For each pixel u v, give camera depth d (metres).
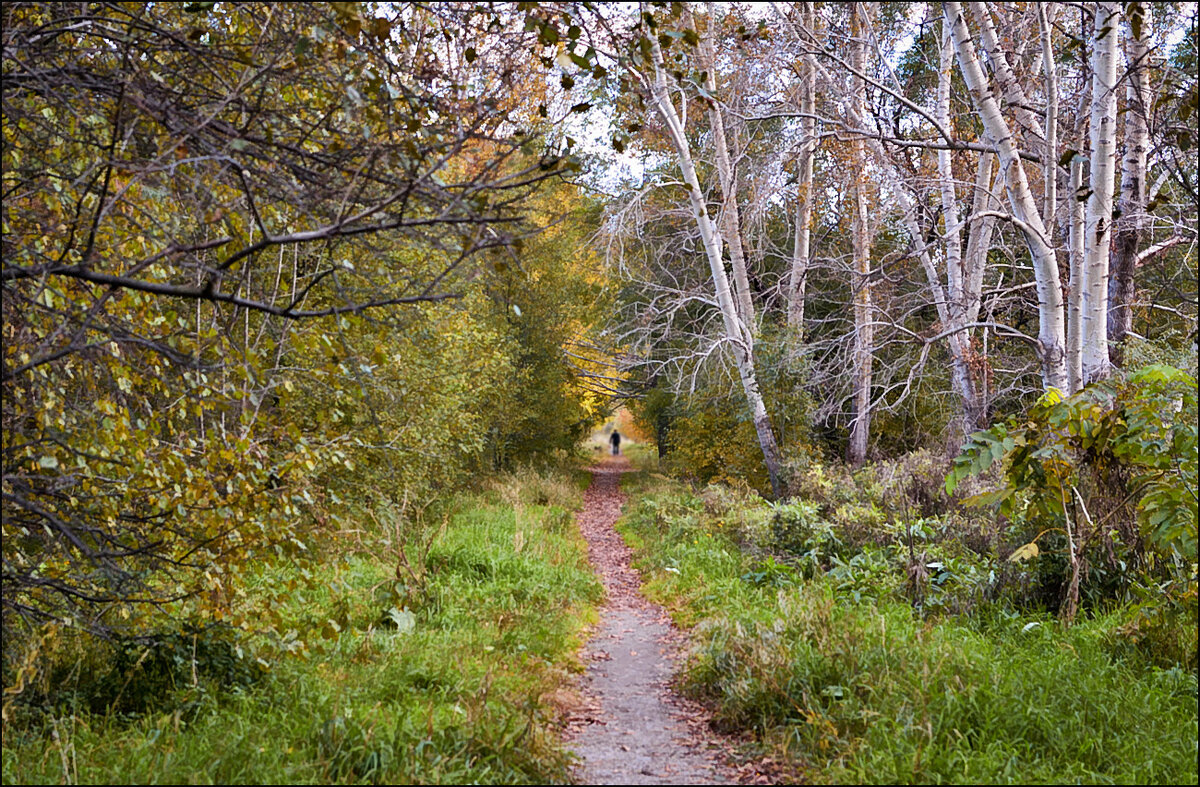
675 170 20.64
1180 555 7.34
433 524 13.67
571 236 25.00
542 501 20.38
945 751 4.71
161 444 5.47
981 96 9.93
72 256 4.67
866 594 8.60
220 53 4.41
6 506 4.78
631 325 22.88
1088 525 7.93
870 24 11.91
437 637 7.36
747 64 13.97
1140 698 5.57
